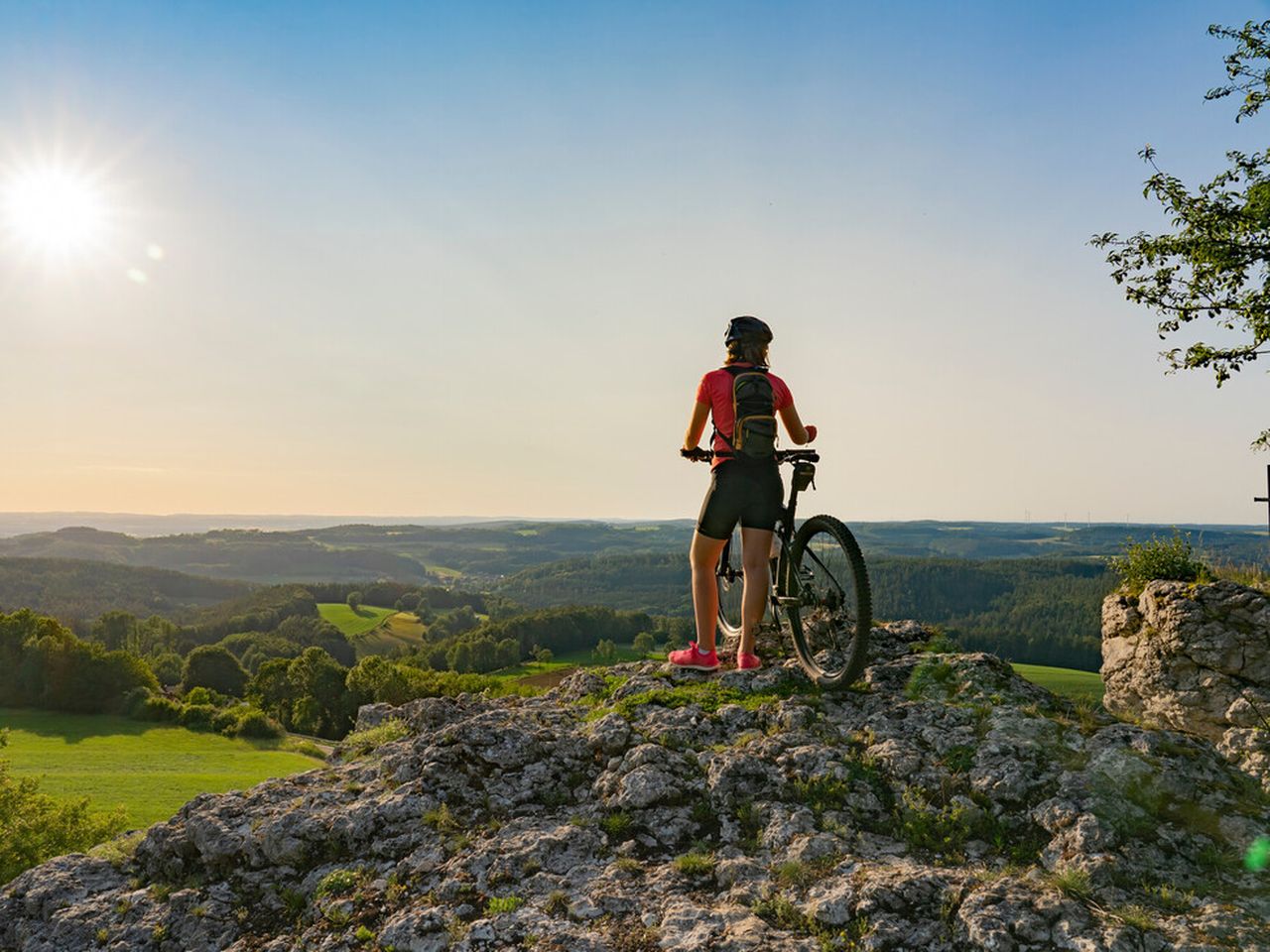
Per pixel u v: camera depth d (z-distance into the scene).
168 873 4.33
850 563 5.03
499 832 4.14
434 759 4.66
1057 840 3.58
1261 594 8.48
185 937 3.80
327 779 4.97
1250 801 3.72
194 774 63.47
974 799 3.94
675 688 5.69
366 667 84.62
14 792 27.98
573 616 141.50
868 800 4.05
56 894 4.24
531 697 6.39
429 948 3.37
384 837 4.19
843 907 3.26
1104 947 2.83
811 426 6.06
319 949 3.52
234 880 4.14
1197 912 3.06
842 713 4.95
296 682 90.31
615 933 3.32
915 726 4.64
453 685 80.38
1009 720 4.51
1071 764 4.04
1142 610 9.66
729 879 3.60
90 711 87.88
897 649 6.15
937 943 3.04
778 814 3.98
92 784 56.47
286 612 189.25
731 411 5.61
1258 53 12.05
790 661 5.90
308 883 4.01
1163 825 3.58
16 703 88.31
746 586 5.68
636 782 4.27
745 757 4.38
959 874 3.42
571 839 4.00
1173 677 8.85
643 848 3.95
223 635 174.38
